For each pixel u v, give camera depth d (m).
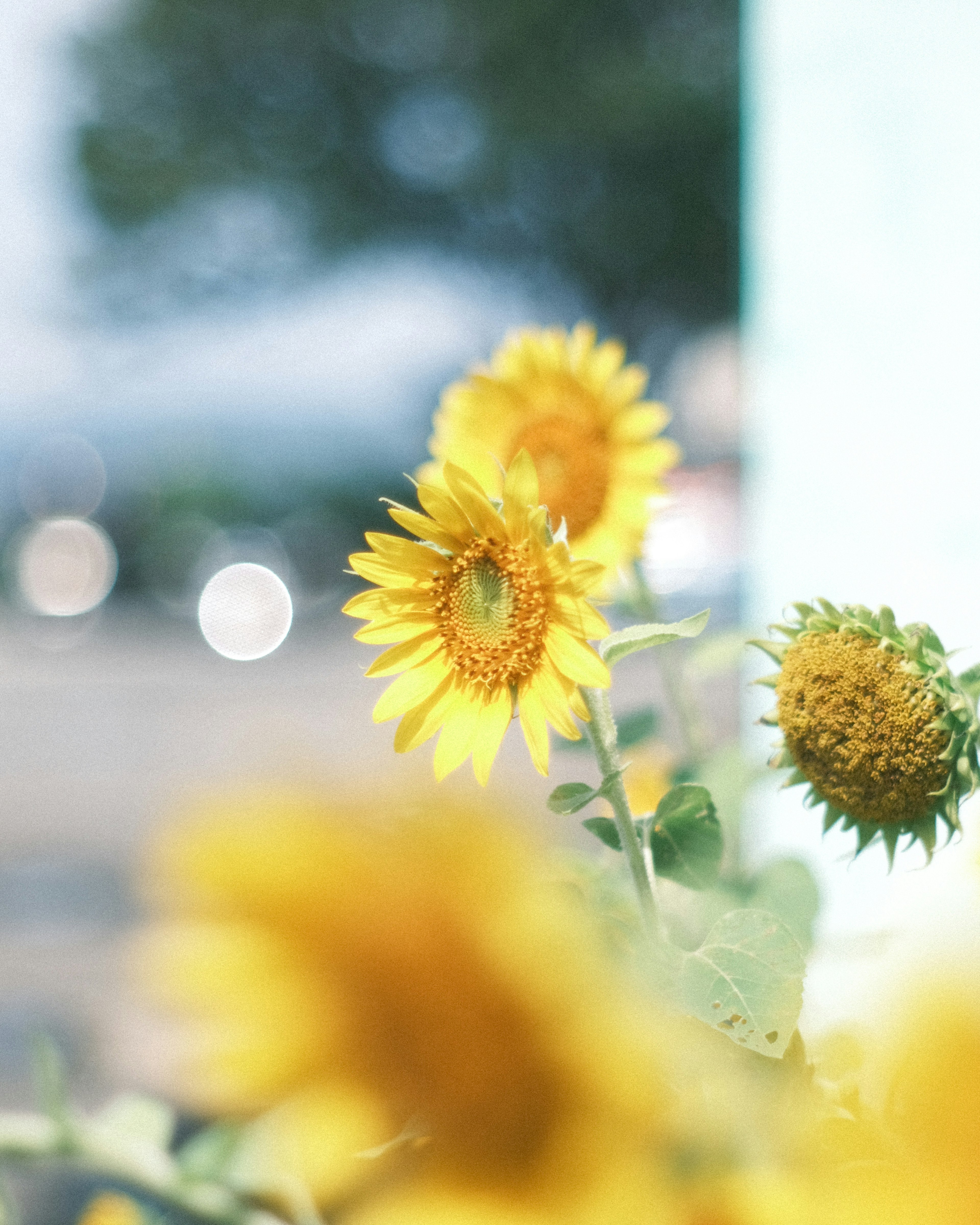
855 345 1.33
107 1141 0.72
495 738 0.73
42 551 10.73
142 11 14.82
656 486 1.31
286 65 14.91
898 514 1.28
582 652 0.72
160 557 10.83
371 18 14.21
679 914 0.72
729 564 3.65
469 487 0.74
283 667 8.73
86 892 4.43
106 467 11.18
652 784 0.90
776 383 1.41
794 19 1.39
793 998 0.55
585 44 14.07
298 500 11.16
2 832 5.44
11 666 9.26
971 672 0.73
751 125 1.49
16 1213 0.73
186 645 9.72
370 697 2.38
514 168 14.02
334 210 14.95
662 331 14.65
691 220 14.02
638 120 13.33
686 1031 0.31
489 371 1.38
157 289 15.19
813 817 1.06
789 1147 0.34
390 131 14.95
